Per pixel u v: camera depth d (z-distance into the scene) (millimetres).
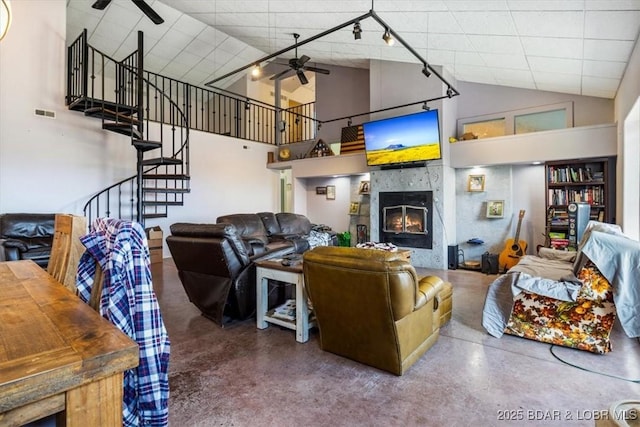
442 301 3076
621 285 2467
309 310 3111
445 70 5793
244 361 2490
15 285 1452
